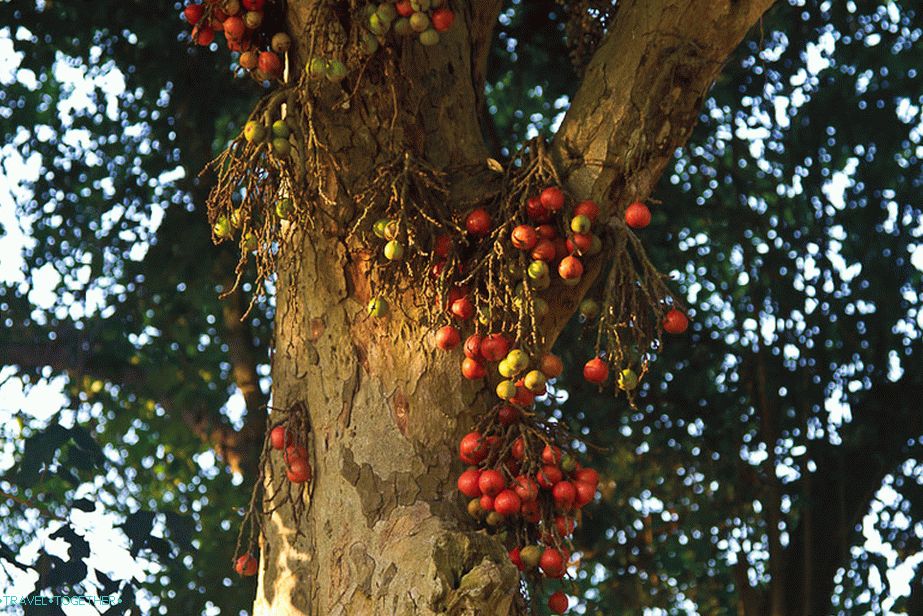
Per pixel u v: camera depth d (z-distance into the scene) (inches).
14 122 323.9
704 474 301.3
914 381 299.7
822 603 288.7
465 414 129.5
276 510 131.5
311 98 127.9
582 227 126.3
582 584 325.4
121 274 323.6
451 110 137.6
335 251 132.1
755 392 302.4
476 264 130.6
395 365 129.9
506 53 288.8
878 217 307.7
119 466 359.3
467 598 110.7
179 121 299.0
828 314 305.4
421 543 120.0
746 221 309.1
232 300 311.1
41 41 289.9
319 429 130.6
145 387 335.0
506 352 127.1
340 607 121.7
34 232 319.0
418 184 130.7
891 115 304.2
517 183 131.0
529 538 128.0
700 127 304.7
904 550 301.1
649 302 130.1
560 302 133.0
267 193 130.9
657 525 306.2
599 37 164.6
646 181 131.5
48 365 313.9
